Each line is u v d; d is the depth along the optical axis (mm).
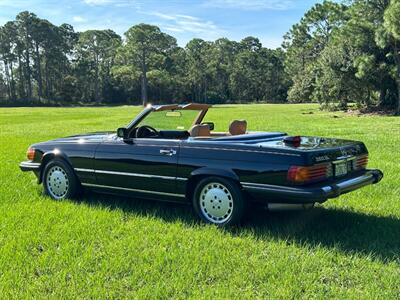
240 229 5211
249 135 5887
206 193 5426
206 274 3949
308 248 4602
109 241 4809
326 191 4715
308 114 40031
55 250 4535
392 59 40125
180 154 5516
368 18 41219
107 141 6242
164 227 5285
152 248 4586
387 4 39969
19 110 62906
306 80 56156
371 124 25375
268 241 4820
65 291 3635
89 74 103375
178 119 6590
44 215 5777
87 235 4984
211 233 5043
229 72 108125
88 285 3736
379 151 11945
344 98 46625
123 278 3883
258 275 3910
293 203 4840
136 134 6266
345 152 5391
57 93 103500
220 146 5309
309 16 65000
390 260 4285
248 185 5047
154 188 5777
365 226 5324
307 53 67562
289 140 5328
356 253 4445
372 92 46062
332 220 5598
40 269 4074
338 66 43125
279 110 50625
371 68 39219
